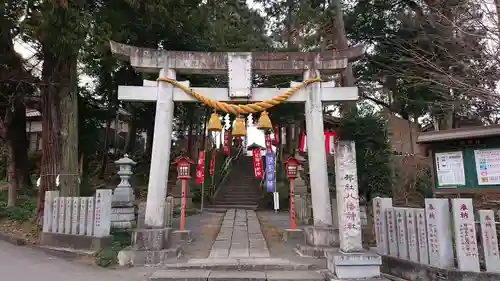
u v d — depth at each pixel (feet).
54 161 33.01
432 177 25.04
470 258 16.37
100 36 30.27
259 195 67.05
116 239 27.45
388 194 34.53
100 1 33.88
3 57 36.35
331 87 28.32
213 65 27.99
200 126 96.94
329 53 28.73
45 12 26.73
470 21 29.91
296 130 81.00
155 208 25.39
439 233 17.29
